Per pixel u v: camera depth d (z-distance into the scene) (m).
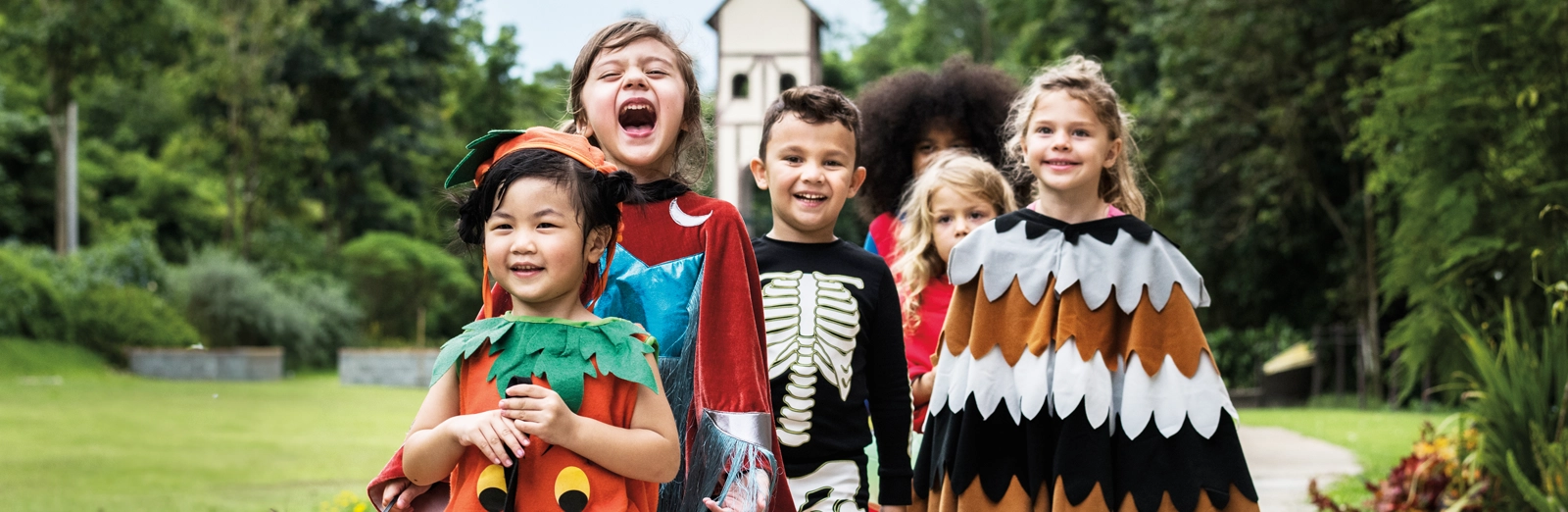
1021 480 2.85
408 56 36.78
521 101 43.12
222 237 34.53
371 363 23.11
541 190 2.11
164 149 37.91
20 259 23.00
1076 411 2.79
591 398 2.12
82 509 6.66
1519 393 5.16
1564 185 5.79
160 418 12.95
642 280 2.61
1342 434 11.98
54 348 21.44
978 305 2.95
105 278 24.50
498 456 1.99
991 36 40.53
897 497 3.04
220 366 23.08
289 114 32.28
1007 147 3.85
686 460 2.56
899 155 4.86
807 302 3.07
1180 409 2.77
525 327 2.16
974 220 3.73
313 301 29.06
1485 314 6.53
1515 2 6.12
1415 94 6.59
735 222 2.66
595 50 2.75
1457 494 5.36
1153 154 19.12
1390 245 7.54
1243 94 18.61
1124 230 2.90
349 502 5.09
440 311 32.84
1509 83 6.17
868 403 3.17
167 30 29.45
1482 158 6.29
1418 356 6.54
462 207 2.22
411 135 37.19
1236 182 19.36
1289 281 20.89
